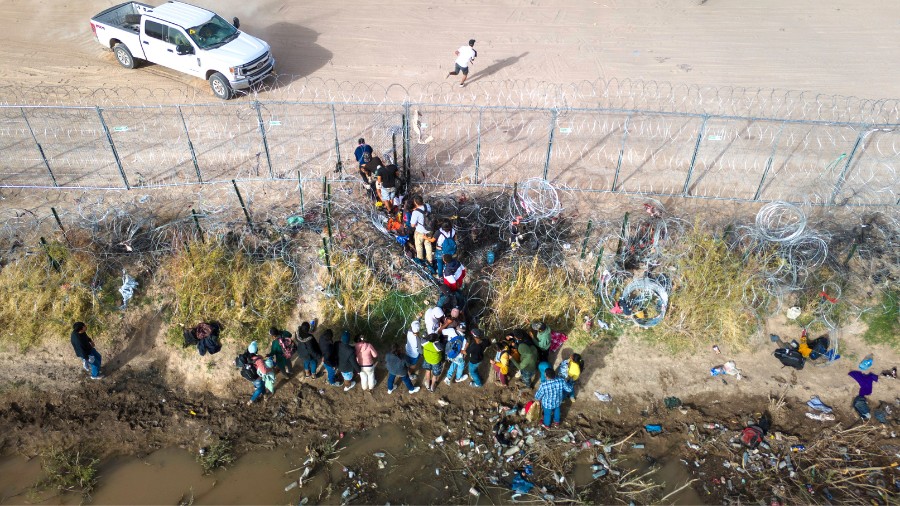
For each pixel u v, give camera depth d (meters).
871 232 14.38
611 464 11.51
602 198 15.23
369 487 11.19
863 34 22.33
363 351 11.95
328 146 16.77
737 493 11.09
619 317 13.32
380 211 14.55
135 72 19.48
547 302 13.23
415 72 19.80
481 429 12.05
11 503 11.05
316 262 13.59
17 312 13.04
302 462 11.60
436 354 11.67
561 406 12.42
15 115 17.58
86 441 11.97
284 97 18.44
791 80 19.70
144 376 12.84
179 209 14.75
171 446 11.90
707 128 17.56
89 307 13.18
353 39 21.55
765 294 13.22
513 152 16.67
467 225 14.40
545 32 22.20
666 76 19.83
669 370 12.93
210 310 13.02
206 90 18.78
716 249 13.40
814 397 12.59
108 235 14.01
